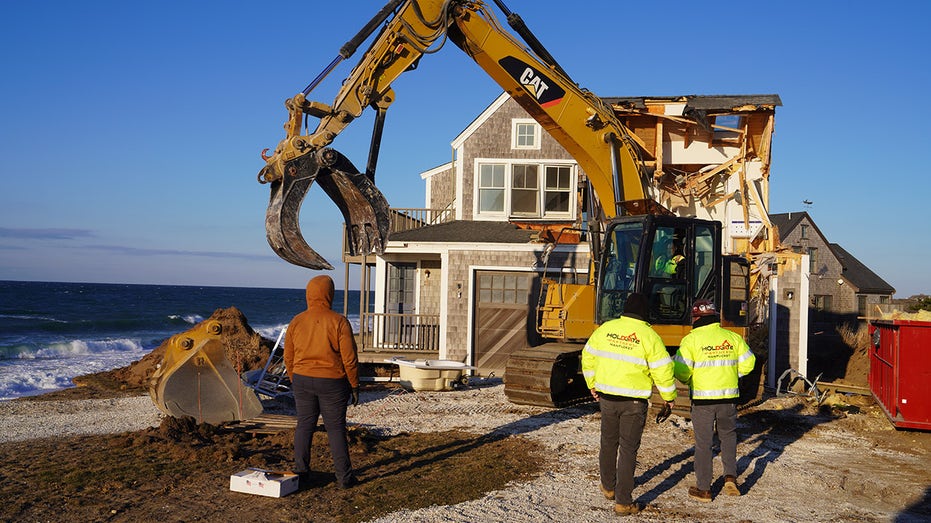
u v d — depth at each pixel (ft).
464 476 25.91
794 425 38.65
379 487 24.20
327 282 24.09
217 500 22.43
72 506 21.83
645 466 28.30
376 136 30.76
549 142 68.44
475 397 46.03
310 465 26.71
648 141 52.65
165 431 30.68
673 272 36.55
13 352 96.53
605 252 37.60
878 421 40.29
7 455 28.66
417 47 31.50
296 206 27.32
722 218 52.65
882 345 41.83
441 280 60.29
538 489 24.56
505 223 67.26
